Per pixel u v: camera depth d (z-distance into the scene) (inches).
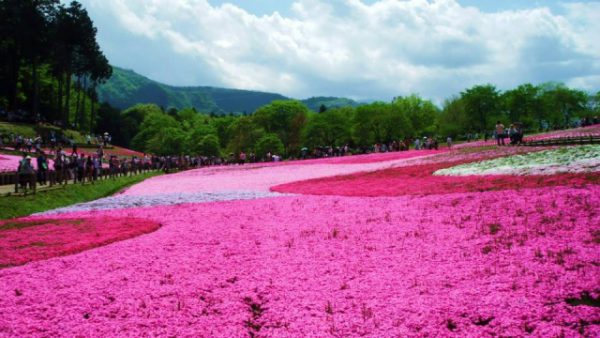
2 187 1222.3
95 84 4303.6
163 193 1193.4
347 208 766.5
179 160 2655.0
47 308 372.2
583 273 397.1
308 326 327.9
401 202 776.9
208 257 506.6
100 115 5846.5
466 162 1248.2
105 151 3417.8
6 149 2342.5
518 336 304.8
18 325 339.6
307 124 4537.4
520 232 531.8
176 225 698.2
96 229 681.0
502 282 392.8
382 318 335.9
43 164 1268.5
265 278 434.0
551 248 468.1
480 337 304.0
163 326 338.0
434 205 717.3
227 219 730.8
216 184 1405.0
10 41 3580.2
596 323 322.3
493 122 4446.4
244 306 370.9
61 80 3850.9
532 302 349.1
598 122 3058.6
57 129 3415.4
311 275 437.4
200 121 6771.7
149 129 5369.1
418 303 356.8
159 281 431.8
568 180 769.6
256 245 555.2
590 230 510.3
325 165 1865.2
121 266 480.1
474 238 527.5
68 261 503.8
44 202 1050.1
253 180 1470.2
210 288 412.5
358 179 1218.0
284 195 1013.2
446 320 331.3
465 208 673.0
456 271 424.8
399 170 1295.5
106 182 1523.1
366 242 543.5
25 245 588.1
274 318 347.9
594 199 621.0
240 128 4480.8
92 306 374.3
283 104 4918.8
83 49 3875.5
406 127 4303.6
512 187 782.5
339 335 313.7
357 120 4389.8
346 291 390.6
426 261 462.6
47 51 3528.5
